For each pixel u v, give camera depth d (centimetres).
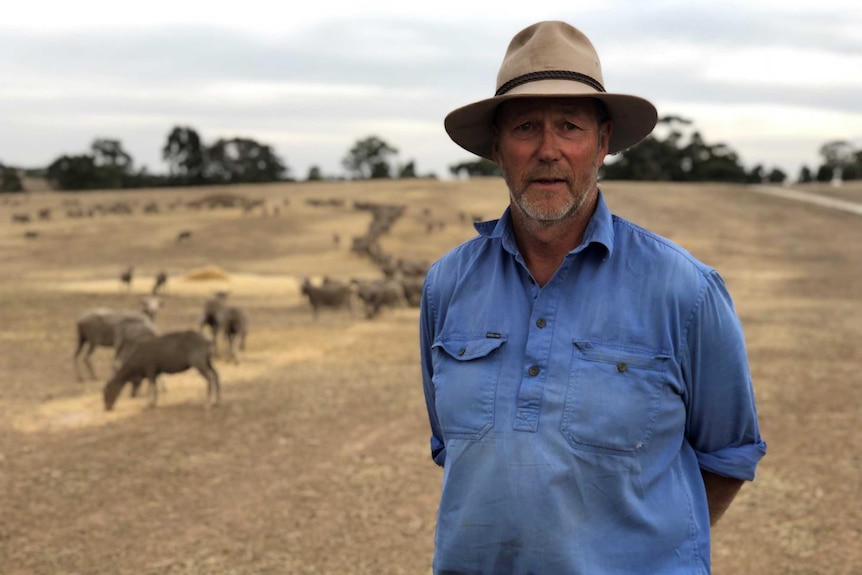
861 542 693
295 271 4081
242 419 1195
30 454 1002
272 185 9681
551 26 247
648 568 226
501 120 254
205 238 5394
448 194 7731
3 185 12200
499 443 230
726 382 237
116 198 8625
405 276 3503
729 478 250
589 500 224
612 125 267
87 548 702
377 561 675
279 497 842
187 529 749
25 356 1766
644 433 226
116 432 1120
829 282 3534
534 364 232
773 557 669
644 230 246
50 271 4141
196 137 13350
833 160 14425
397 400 1330
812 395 1307
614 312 233
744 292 3192
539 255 249
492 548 231
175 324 2312
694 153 12644
